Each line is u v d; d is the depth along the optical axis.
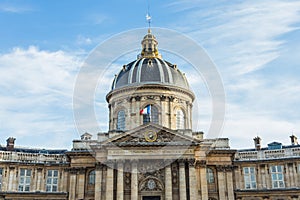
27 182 34.00
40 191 33.62
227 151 33.12
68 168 34.09
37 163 34.47
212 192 32.34
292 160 33.31
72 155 33.53
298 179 32.72
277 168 33.75
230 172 33.03
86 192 32.72
